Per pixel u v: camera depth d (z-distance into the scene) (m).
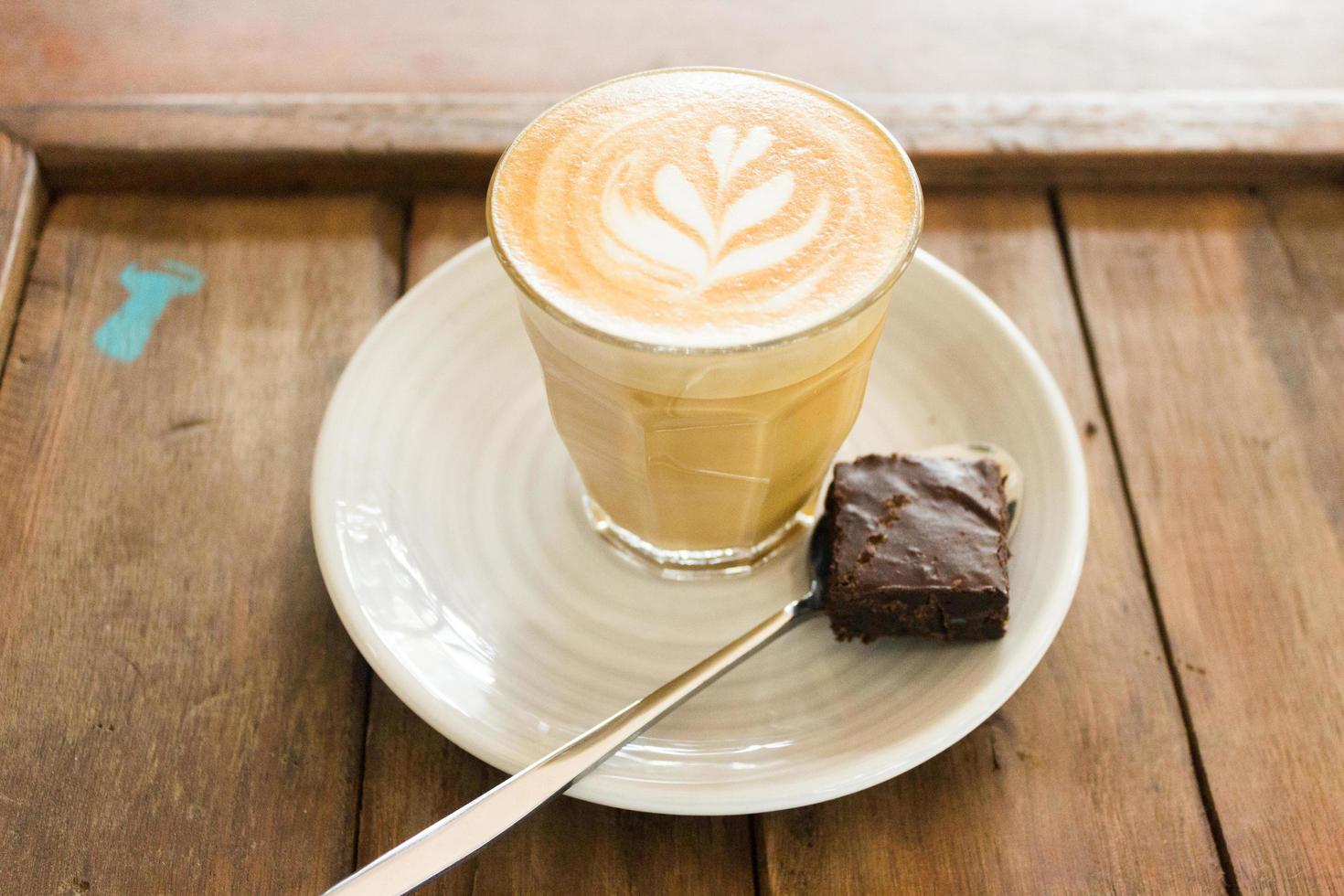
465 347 0.47
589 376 0.40
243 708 0.42
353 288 0.50
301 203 0.52
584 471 0.44
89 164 0.51
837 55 0.56
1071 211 0.52
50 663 0.42
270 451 0.46
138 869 0.40
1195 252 0.51
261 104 0.53
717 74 0.43
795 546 0.45
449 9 0.57
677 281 0.39
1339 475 0.46
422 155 0.52
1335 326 0.49
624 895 0.40
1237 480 0.46
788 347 0.38
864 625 0.42
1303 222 0.52
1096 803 0.41
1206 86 0.55
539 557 0.44
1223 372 0.48
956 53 0.56
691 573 0.44
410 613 0.42
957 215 0.52
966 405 0.46
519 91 0.55
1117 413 0.47
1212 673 0.42
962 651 0.41
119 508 0.45
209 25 0.57
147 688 0.42
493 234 0.40
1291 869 0.40
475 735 0.40
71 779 0.41
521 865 0.40
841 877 0.40
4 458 0.46
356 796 0.41
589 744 0.39
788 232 0.40
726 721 0.41
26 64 0.55
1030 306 0.50
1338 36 0.56
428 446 0.45
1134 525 0.45
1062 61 0.56
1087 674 0.42
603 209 0.40
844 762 0.39
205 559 0.44
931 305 0.47
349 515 0.43
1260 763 0.41
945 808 0.40
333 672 0.42
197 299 0.49
